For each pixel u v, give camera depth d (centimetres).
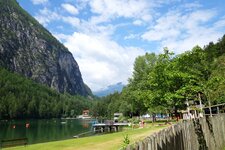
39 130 10138
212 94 2655
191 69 2586
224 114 1833
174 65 2566
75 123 16425
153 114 6562
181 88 2328
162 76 2528
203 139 1303
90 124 15100
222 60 4419
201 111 1986
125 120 10138
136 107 7362
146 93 2802
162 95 2545
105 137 2998
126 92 7669
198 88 2266
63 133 8506
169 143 830
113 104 17362
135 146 574
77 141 2700
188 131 1109
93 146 2306
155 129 4031
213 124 1523
